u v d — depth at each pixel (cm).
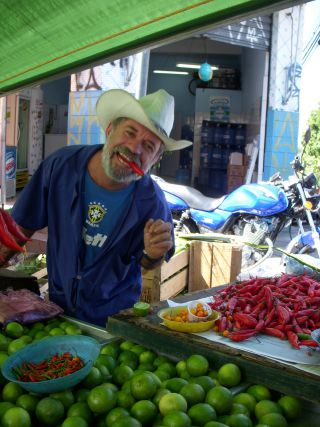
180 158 1806
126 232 256
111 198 256
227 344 200
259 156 932
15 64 266
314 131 1079
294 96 894
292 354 191
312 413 169
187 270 479
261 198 556
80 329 232
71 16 187
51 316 238
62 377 161
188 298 288
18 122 1164
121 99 235
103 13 179
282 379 173
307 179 576
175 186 615
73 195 257
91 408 158
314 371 173
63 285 261
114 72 701
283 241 867
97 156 261
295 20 862
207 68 989
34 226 275
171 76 1869
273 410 162
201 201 598
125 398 163
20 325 223
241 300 247
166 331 210
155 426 156
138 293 279
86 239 260
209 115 1614
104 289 261
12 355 179
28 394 163
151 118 242
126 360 199
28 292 254
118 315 228
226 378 177
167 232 243
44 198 271
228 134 1414
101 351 205
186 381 175
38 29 208
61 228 262
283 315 222
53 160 269
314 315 235
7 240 187
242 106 1560
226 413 163
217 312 227
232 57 1773
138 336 214
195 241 476
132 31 195
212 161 1434
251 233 559
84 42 217
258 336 212
